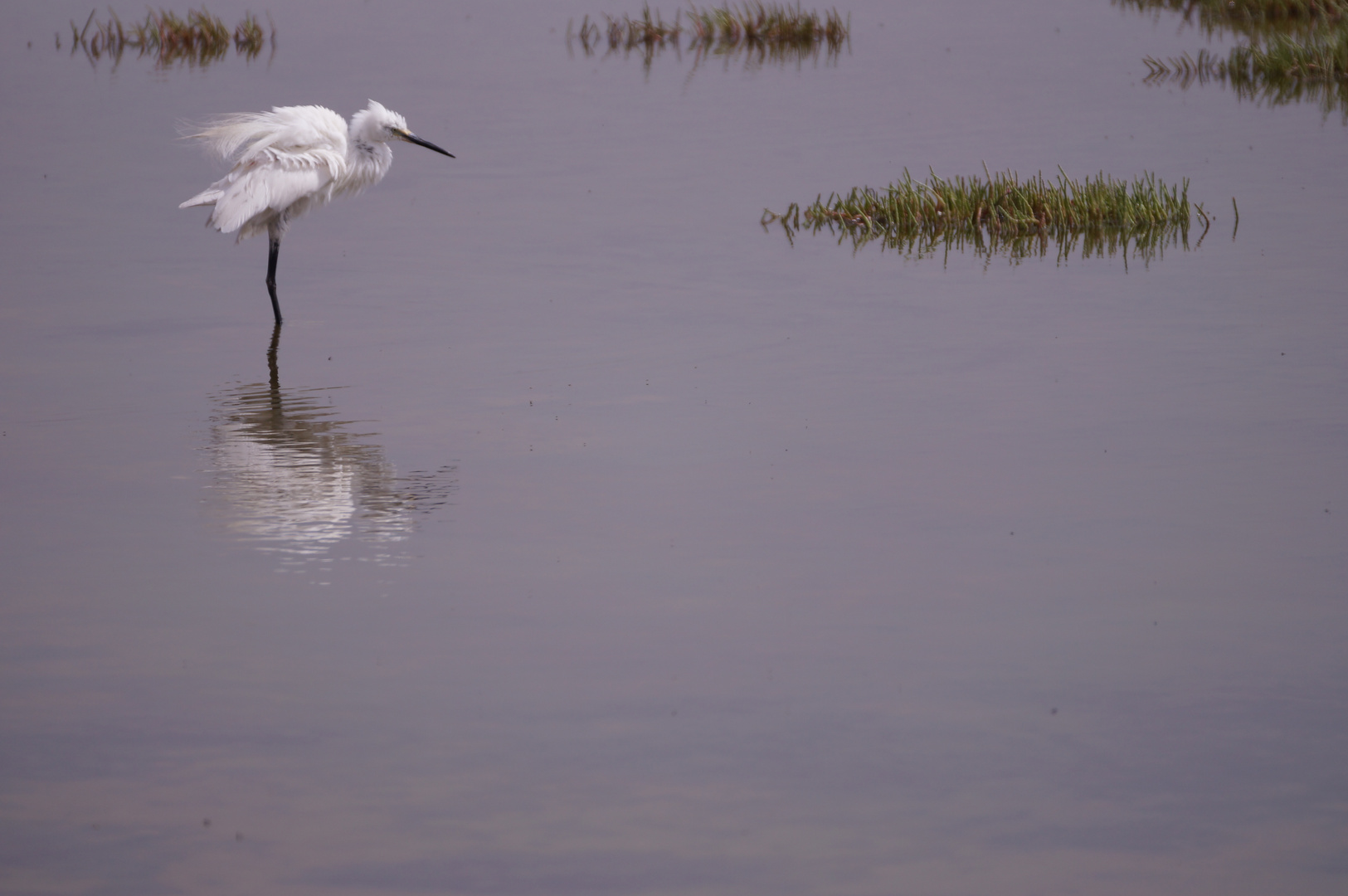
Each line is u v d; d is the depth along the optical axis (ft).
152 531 36.58
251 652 29.91
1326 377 47.75
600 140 95.61
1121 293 59.77
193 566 34.35
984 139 92.32
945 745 26.35
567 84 116.78
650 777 25.43
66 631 30.91
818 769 25.64
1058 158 86.07
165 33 134.31
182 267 66.95
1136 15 146.51
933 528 36.17
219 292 62.80
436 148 61.98
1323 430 42.86
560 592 32.68
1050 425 43.96
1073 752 26.08
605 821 24.16
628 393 48.01
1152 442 42.16
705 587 32.89
